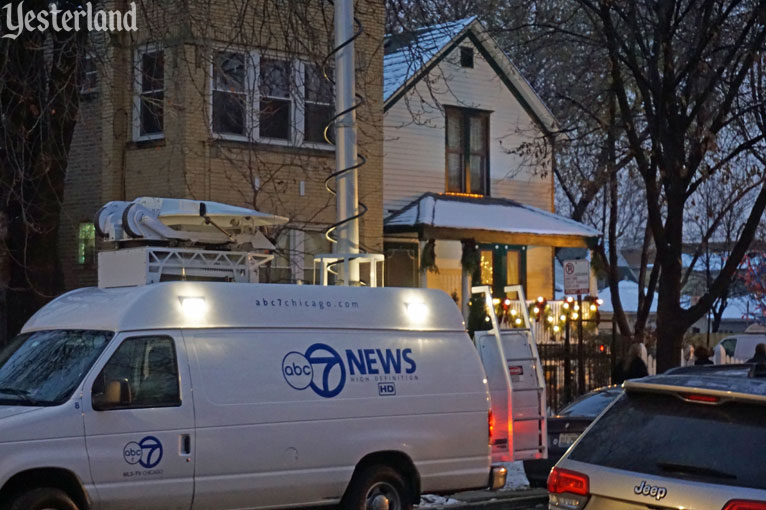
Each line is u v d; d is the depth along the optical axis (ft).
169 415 31.55
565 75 106.11
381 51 76.74
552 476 21.04
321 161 73.10
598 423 21.21
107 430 30.30
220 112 67.36
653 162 70.28
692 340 110.73
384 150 87.04
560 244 90.33
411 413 36.60
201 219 37.81
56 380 30.83
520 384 41.78
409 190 88.79
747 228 70.03
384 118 86.28
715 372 21.79
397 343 37.01
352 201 42.78
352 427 35.14
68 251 71.56
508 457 40.91
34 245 49.90
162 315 32.37
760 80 70.38
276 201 70.64
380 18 76.28
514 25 92.32
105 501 30.12
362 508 35.37
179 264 35.81
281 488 33.58
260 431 33.22
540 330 80.69
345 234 42.60
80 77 49.57
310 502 34.32
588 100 87.40
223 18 64.64
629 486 19.54
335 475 34.65
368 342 36.35
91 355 31.12
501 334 41.91
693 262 105.29
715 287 70.13
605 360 74.23
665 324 70.90
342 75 42.96
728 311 172.04
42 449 29.09
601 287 162.30
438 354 37.88
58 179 50.52
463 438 37.73
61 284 52.16
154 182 67.46
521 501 44.93
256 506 33.24
